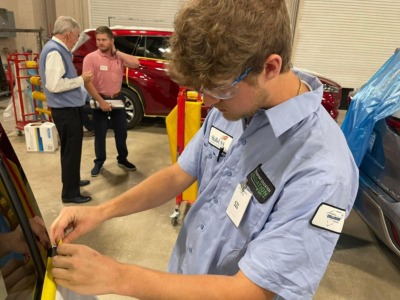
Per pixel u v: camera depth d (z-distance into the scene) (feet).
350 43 23.21
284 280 2.05
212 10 1.74
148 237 8.29
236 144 2.71
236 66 1.82
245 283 2.06
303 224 2.04
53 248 2.48
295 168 2.20
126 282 2.04
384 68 7.56
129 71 15.34
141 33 15.37
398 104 6.41
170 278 2.09
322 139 2.19
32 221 2.22
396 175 6.34
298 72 2.69
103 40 10.89
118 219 8.96
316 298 6.51
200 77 1.90
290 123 2.23
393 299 6.61
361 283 6.97
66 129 8.88
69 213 2.90
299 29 23.00
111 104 10.89
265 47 1.84
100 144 11.25
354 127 7.16
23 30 19.77
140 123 18.07
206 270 2.78
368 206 6.89
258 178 2.40
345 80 24.16
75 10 24.59
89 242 7.97
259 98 2.12
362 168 7.52
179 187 3.53
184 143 8.21
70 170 9.25
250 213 2.43
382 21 22.58
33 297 2.09
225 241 2.68
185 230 3.22
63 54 8.58
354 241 8.37
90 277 2.00
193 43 1.80
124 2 23.86
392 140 6.33
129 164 11.97
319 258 2.08
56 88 8.34
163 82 15.49
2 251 2.04
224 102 2.15
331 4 22.30
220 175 2.81
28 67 14.73
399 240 6.31
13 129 15.83
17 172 2.25
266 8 1.80
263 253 2.07
